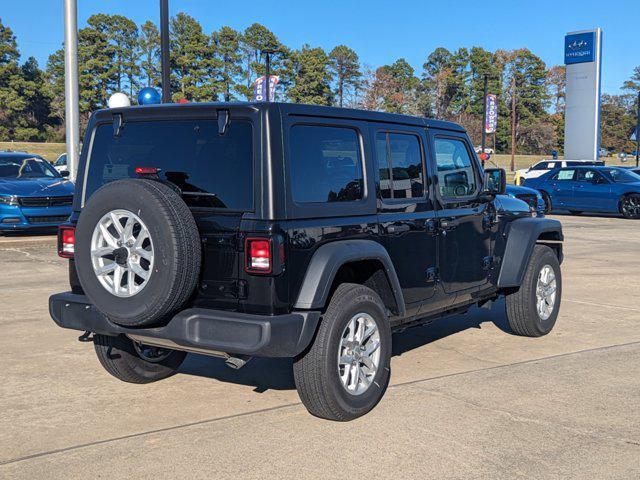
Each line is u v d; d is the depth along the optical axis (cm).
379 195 496
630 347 657
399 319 526
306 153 440
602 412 480
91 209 421
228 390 530
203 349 431
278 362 607
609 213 2312
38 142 8900
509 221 669
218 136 436
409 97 8675
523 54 10738
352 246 452
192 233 413
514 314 680
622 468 393
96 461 401
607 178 2159
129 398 511
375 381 476
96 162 489
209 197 431
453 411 480
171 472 386
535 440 430
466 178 612
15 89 8862
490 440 430
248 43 8231
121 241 416
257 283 412
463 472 386
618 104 11731
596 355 628
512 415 473
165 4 1391
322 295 424
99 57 8356
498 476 382
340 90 8525
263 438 433
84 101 8256
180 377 563
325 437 435
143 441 429
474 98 9806
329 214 449
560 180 2255
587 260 1241
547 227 684
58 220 1415
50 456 408
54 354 625
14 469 390
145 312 410
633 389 530
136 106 471
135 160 468
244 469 389
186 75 8288
